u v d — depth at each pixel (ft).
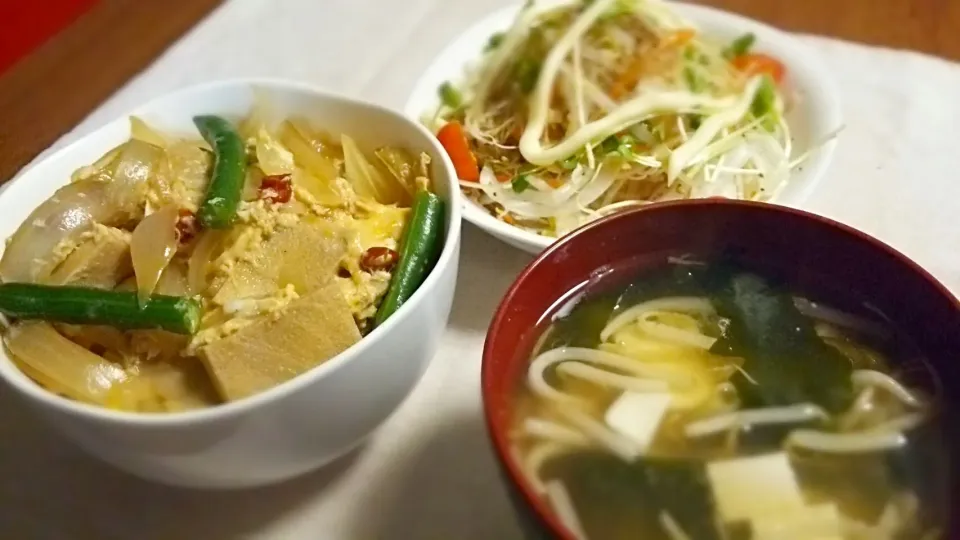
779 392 0.63
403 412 0.74
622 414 0.62
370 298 0.68
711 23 1.11
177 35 1.19
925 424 0.59
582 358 0.66
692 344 0.67
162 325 0.63
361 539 0.66
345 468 0.71
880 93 1.05
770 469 0.59
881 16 1.18
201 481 0.63
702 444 0.61
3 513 0.68
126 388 0.64
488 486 0.69
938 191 0.93
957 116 1.01
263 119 0.82
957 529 0.53
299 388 0.56
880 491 0.57
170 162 0.75
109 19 1.22
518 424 0.62
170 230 0.68
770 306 0.67
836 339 0.65
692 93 1.04
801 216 0.65
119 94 1.07
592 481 0.59
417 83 1.04
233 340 0.63
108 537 0.67
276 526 0.67
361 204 0.75
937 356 0.60
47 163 0.75
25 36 1.44
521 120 1.06
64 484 0.71
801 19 1.18
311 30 1.19
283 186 0.74
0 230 0.72
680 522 0.57
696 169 0.99
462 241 0.90
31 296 0.65
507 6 1.19
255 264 0.68
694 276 0.69
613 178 1.00
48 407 0.57
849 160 0.97
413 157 0.78
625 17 1.11
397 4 1.23
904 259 0.62
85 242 0.70
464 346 0.80
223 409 0.55
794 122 1.00
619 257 0.69
